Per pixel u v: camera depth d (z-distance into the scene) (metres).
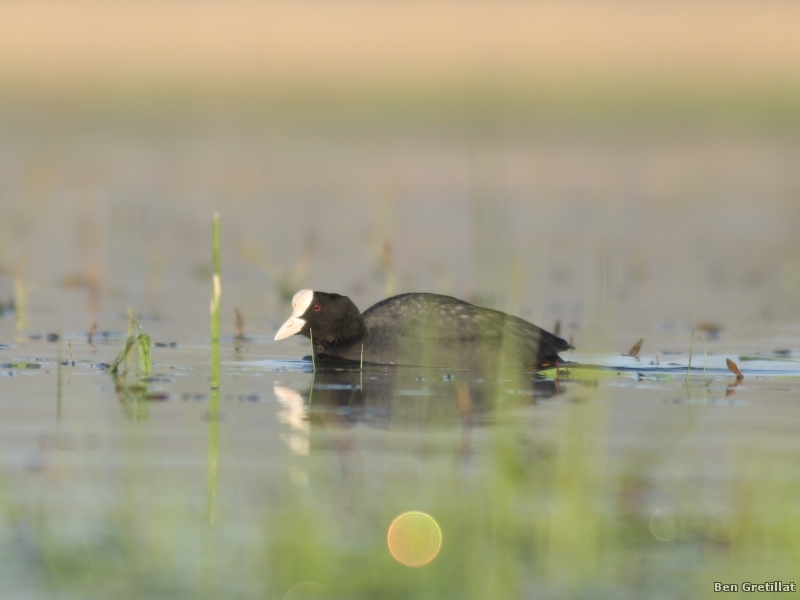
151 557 10.93
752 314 25.77
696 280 30.03
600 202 42.12
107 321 24.12
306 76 86.62
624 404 16.86
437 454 13.80
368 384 18.19
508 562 10.90
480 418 15.73
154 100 74.75
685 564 11.03
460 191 44.41
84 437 14.56
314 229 36.84
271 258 31.88
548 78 85.56
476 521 11.68
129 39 100.19
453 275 29.45
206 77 85.31
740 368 19.86
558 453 13.78
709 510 12.18
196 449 14.03
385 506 11.99
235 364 19.86
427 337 20.05
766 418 15.94
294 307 20.48
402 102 74.44
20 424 15.17
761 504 12.16
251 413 15.95
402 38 106.19
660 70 90.69
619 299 27.44
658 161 53.16
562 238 35.53
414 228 36.53
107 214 38.78
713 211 41.91
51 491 12.51
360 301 26.22
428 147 56.22
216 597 10.16
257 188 45.06
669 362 20.36
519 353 19.72
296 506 11.88
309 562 10.62
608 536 11.58
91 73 84.62
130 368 19.30
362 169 49.47
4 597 10.13
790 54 99.19
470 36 106.38
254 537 11.34
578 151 55.31
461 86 82.94
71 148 54.12
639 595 10.43
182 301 26.73
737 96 79.00
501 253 31.67
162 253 32.59
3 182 44.28
